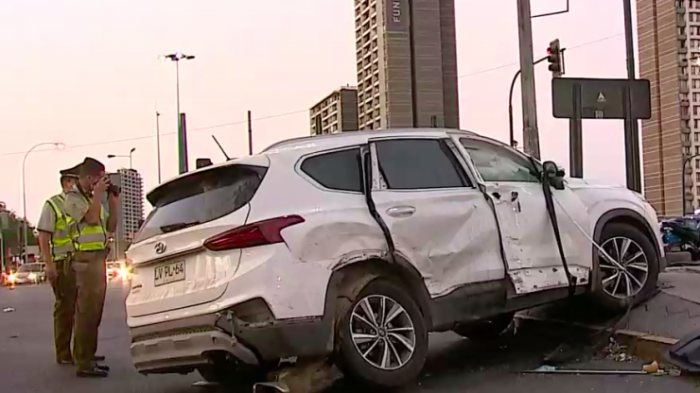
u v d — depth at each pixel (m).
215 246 5.29
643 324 6.99
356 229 5.57
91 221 7.26
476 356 7.18
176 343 5.43
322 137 6.06
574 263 6.90
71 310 8.01
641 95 10.43
